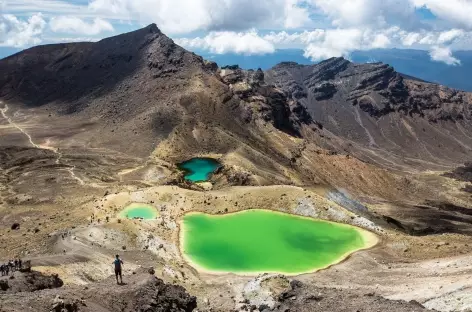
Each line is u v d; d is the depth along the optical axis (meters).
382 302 40.12
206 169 176.38
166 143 196.62
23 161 164.25
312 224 84.88
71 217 85.69
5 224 92.06
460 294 43.09
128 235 71.75
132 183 135.38
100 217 83.44
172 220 84.12
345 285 58.09
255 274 64.81
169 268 61.69
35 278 40.25
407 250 75.19
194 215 87.44
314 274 64.50
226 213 88.69
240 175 156.12
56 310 30.05
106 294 35.75
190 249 73.62
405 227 133.50
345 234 81.25
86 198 109.94
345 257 71.94
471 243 78.00
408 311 36.69
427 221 171.75
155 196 92.75
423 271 61.47
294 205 90.56
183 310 38.50
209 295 54.44
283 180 179.75
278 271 66.38
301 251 73.88
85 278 48.59
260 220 86.00
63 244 61.84
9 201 116.62
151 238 72.62
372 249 75.31
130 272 53.59
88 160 170.00
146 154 186.62
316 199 91.31
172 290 40.09
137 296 36.66
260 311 44.19
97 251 60.56
